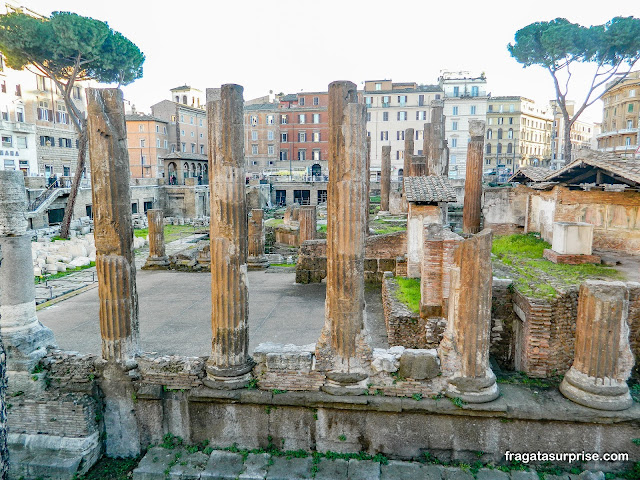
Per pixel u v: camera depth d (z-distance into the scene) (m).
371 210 42.97
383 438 10.73
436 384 10.48
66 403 11.21
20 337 11.40
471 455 10.50
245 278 10.98
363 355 10.67
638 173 13.94
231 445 11.30
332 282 10.53
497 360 13.04
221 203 10.48
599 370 9.95
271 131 90.75
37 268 24.92
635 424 9.82
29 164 54.53
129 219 11.24
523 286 12.54
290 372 10.89
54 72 41.22
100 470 11.23
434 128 30.27
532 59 41.66
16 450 11.25
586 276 13.09
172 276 24.30
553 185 17.72
